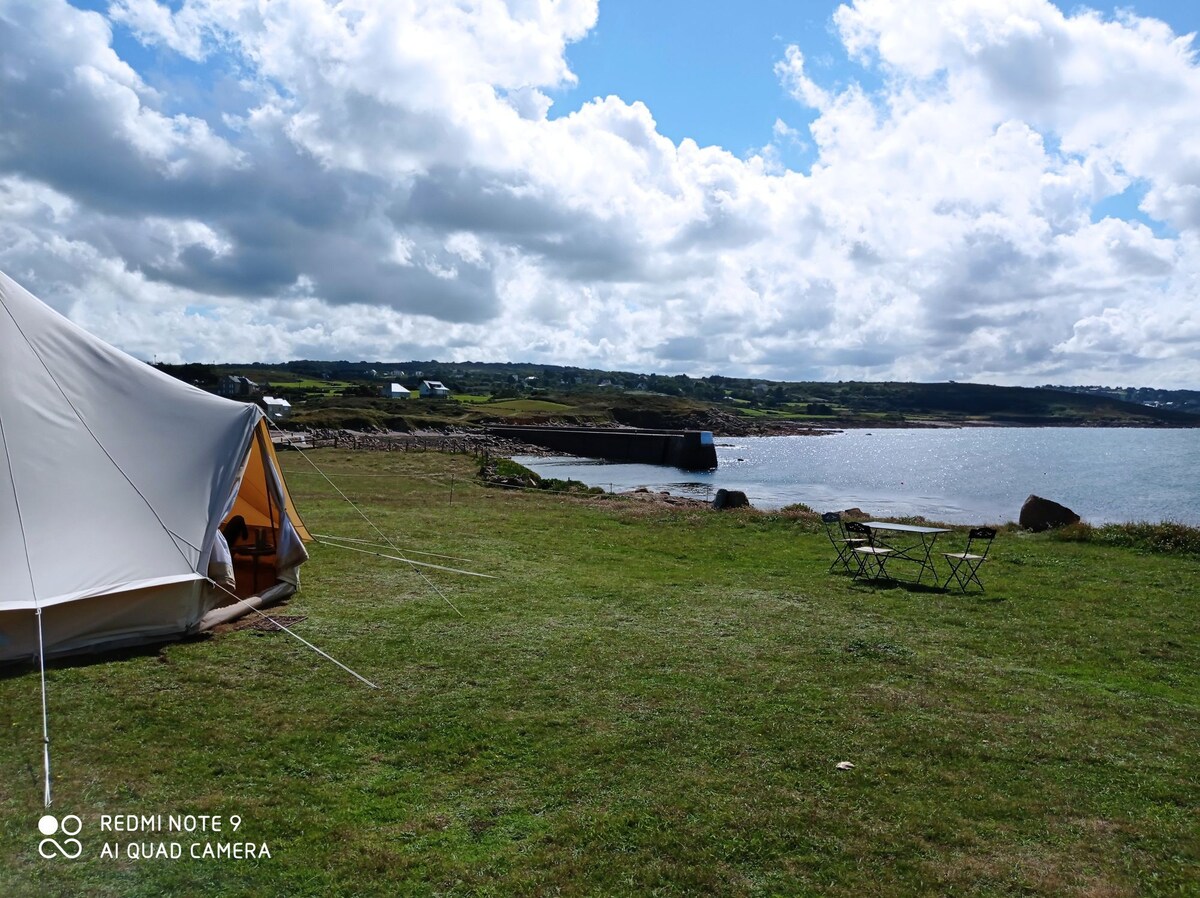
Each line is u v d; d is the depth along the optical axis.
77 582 8.02
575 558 15.06
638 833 5.07
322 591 11.40
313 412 100.50
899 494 49.03
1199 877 4.73
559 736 6.52
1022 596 12.38
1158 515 38.28
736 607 11.25
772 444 116.31
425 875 4.56
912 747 6.46
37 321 9.05
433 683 7.65
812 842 5.02
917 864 4.80
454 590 11.76
